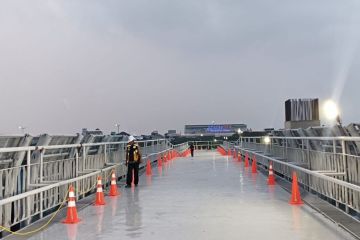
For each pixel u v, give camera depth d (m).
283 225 7.86
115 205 10.82
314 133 11.40
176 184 15.71
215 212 9.45
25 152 8.64
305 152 12.77
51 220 8.80
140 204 10.91
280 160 16.33
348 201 8.60
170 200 11.53
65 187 10.71
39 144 9.38
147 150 26.69
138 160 15.47
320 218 8.44
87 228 7.97
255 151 26.00
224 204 10.59
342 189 8.94
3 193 7.51
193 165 27.59
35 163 8.95
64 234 7.47
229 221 8.37
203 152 59.47
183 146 56.03
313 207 9.69
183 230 7.62
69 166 11.15
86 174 11.62
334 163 9.67
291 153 15.06
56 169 10.25
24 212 8.30
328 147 10.48
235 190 13.49
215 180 16.97
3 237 7.32
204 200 11.37
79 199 11.83
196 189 13.96
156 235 7.27
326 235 6.96
